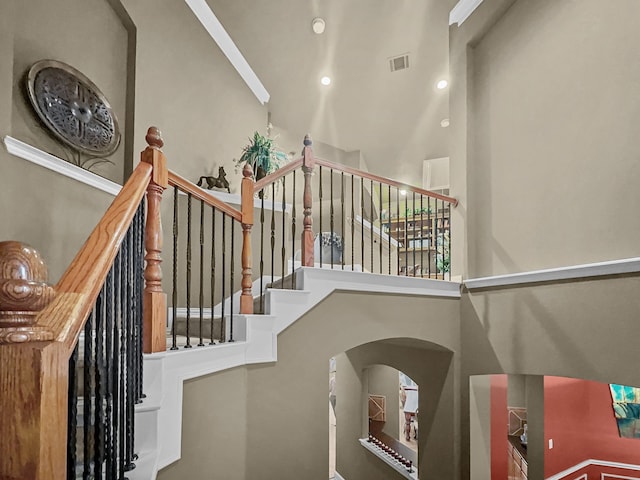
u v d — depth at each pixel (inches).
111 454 44.0
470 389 138.8
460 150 147.5
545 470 185.3
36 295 24.2
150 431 62.0
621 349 91.3
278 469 96.1
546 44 117.0
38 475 23.1
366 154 291.1
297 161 112.9
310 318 106.7
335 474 258.4
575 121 106.7
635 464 203.0
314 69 222.8
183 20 156.3
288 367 101.0
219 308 147.6
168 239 139.6
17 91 95.0
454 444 139.9
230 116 185.8
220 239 152.2
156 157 72.1
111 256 38.5
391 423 271.4
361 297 119.1
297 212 242.2
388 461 222.4
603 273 96.0
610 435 210.2
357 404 246.8
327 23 197.0
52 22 105.7
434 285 136.1
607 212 97.1
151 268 71.7
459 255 145.0
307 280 106.8
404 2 185.0
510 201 128.1
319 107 247.9
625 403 207.9
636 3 92.4
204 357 78.7
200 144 163.5
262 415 94.7
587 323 99.7
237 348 89.4
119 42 129.8
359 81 232.1
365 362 224.5
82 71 114.8
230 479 85.3
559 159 111.2
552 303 109.4
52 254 96.1
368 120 260.8
